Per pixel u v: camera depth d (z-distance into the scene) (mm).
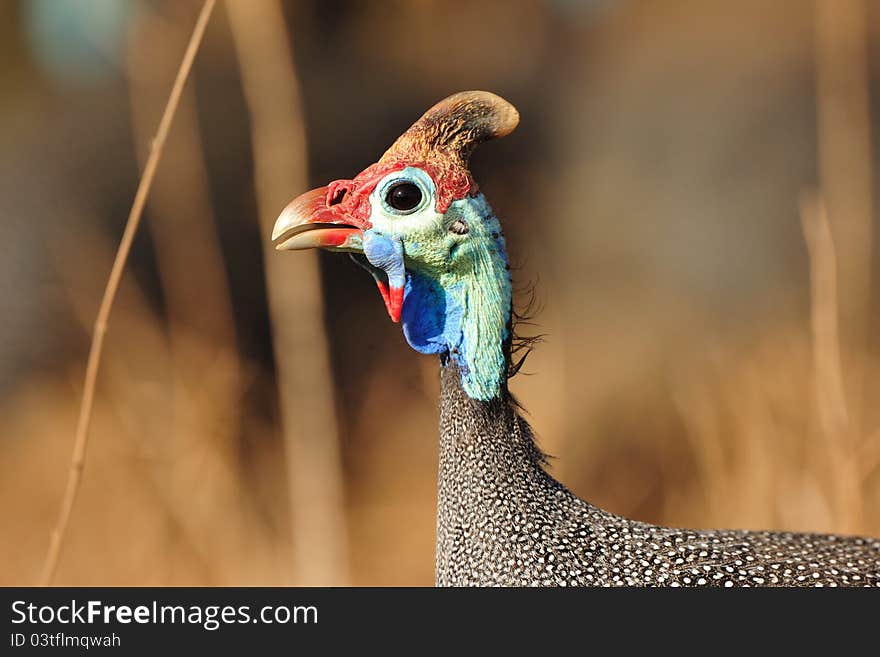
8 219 19922
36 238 19781
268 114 12617
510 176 19891
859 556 7332
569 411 17047
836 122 14867
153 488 15500
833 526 11195
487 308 7098
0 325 19594
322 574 13734
